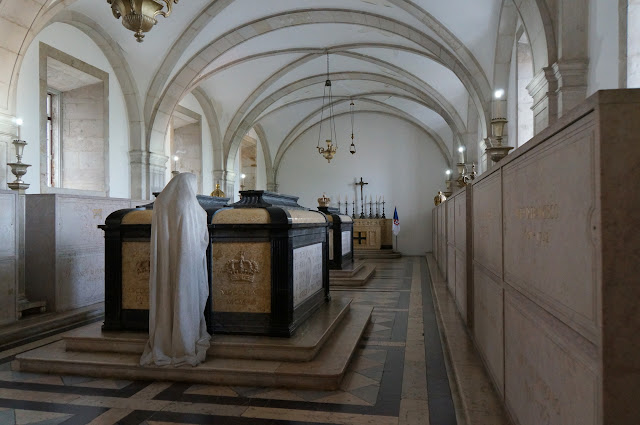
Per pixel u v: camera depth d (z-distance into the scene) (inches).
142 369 150.6
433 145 780.0
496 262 122.3
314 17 426.3
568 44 226.5
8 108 282.0
